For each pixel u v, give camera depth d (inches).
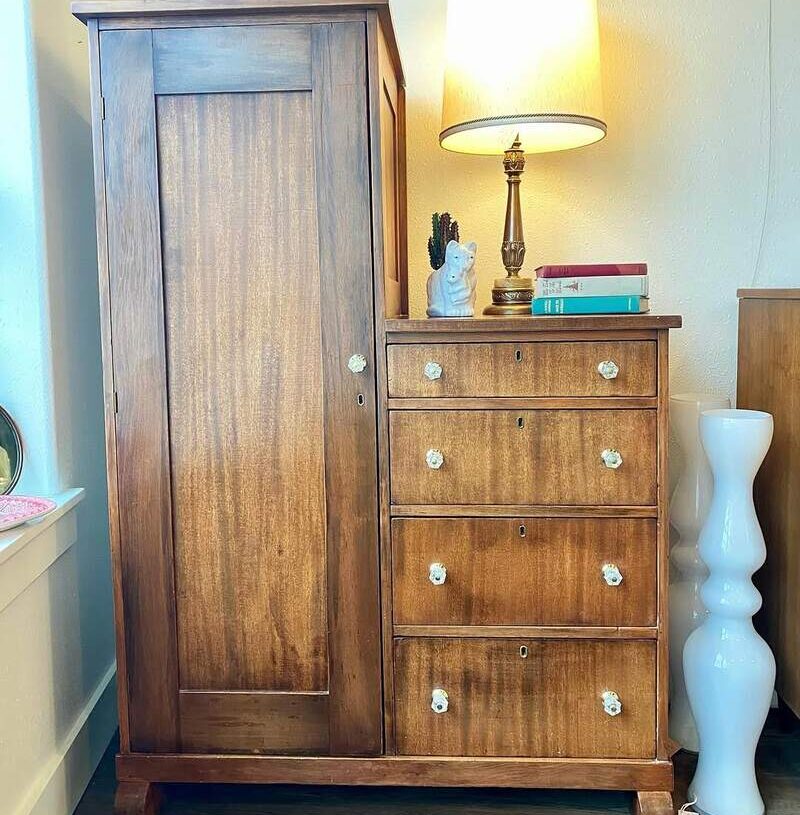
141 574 65.7
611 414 63.0
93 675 78.1
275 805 69.9
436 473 64.2
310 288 63.1
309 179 62.2
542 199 84.7
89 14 60.9
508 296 75.6
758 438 64.4
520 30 69.7
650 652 64.5
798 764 74.0
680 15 82.2
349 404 63.8
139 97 62.0
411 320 62.5
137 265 63.2
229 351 63.9
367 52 61.0
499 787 69.6
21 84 66.0
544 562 64.4
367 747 66.2
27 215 67.2
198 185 62.7
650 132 83.4
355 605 65.2
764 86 82.4
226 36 61.4
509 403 63.2
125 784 66.9
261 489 64.8
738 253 84.2
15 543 57.2
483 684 65.4
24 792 60.6
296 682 66.2
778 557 75.5
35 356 68.4
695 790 68.4
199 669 66.4
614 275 66.6
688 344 85.3
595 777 65.1
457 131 72.7
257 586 65.6
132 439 64.7
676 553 76.6
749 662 65.4
